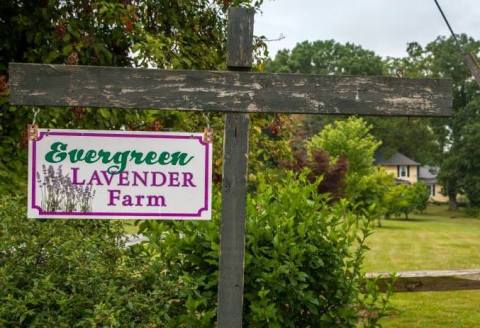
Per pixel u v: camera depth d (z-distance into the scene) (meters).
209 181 3.03
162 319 3.20
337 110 2.98
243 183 2.94
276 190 4.12
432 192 71.06
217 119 5.29
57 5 4.72
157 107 2.93
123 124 4.86
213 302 3.45
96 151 2.99
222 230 2.92
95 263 3.13
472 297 7.83
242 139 2.95
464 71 55.50
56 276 3.10
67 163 2.98
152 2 5.30
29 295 2.90
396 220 37.06
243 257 2.91
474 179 49.44
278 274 3.33
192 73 2.94
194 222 3.61
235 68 2.98
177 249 3.54
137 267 3.30
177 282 3.31
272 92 2.96
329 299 3.60
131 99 2.93
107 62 5.00
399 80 3.01
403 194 36.84
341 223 3.72
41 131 2.97
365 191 28.59
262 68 5.53
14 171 4.47
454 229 27.91
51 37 4.70
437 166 61.59
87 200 2.99
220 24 5.84
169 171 3.01
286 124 6.00
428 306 7.27
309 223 3.58
